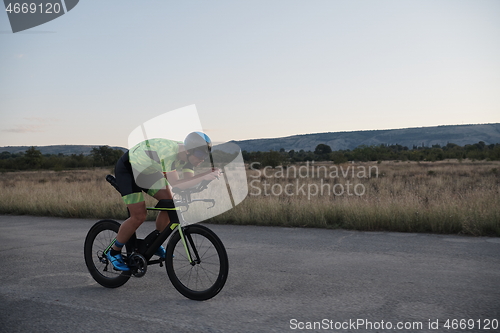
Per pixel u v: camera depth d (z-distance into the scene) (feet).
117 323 10.71
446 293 12.48
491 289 12.80
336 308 11.43
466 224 22.82
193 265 12.67
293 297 12.51
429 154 219.82
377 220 25.25
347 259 17.51
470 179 73.82
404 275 14.70
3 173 212.02
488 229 22.70
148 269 16.69
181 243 13.12
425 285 13.39
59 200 41.11
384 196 34.83
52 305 12.32
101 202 38.09
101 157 248.93
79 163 248.52
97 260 14.48
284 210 29.84
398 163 183.83
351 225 25.73
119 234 13.25
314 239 22.57
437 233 23.36
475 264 15.99
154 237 13.30
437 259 16.99
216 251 12.30
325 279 14.46
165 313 11.39
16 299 12.98
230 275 15.37
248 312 11.30
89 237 14.48
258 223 28.48
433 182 66.39
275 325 10.31
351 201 30.45
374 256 17.92
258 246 20.98
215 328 10.19
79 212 36.52
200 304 12.13
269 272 15.66
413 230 24.26
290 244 21.31
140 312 11.51
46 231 28.43
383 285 13.52
